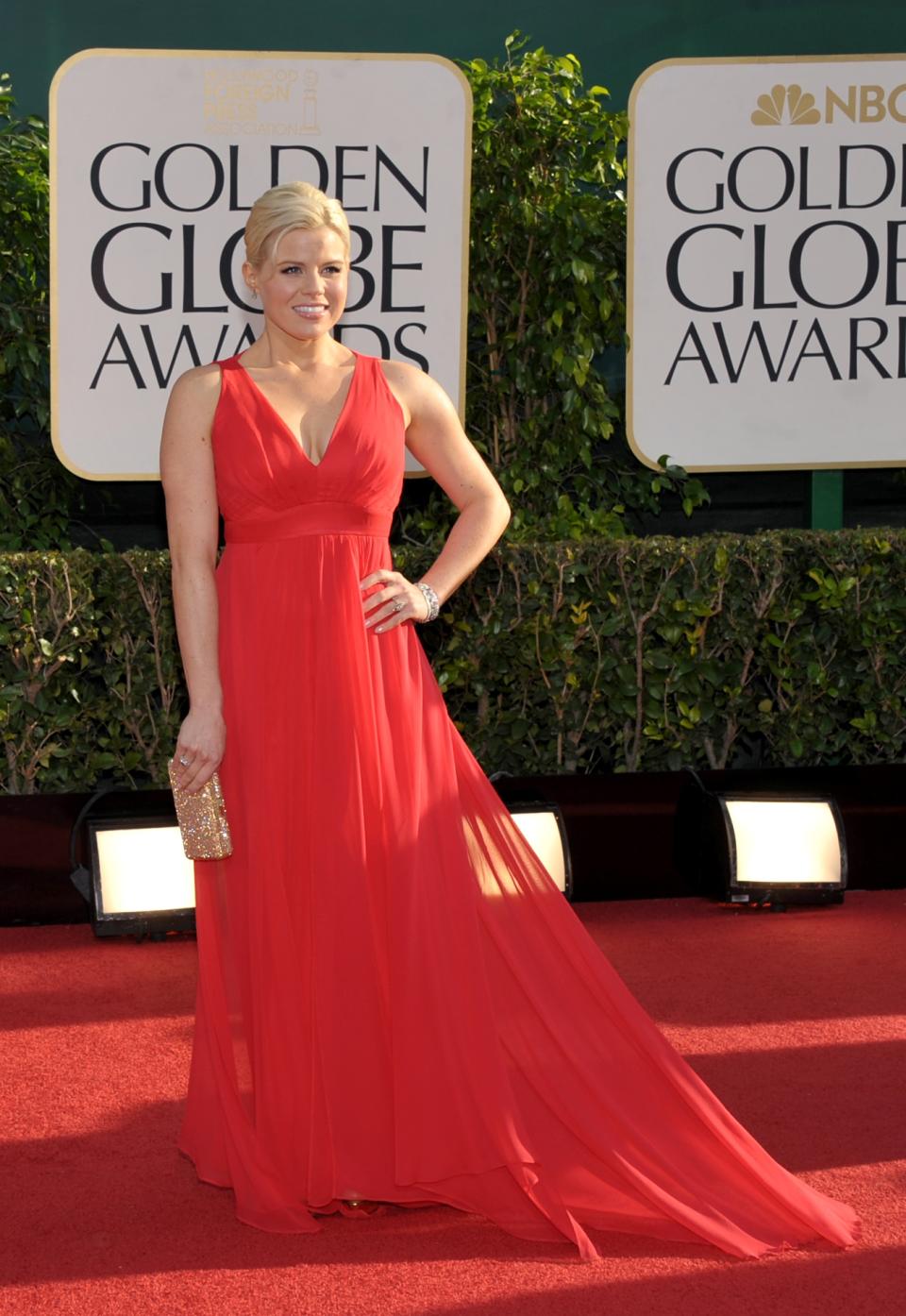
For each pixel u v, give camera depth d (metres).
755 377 5.44
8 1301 2.25
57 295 5.12
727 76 5.32
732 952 4.21
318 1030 2.53
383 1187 2.52
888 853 4.94
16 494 5.64
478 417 5.75
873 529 5.10
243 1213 2.53
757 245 5.39
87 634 4.68
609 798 4.81
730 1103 3.05
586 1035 2.60
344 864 2.53
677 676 4.91
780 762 5.10
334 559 2.58
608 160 5.47
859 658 4.98
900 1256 2.40
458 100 5.19
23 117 5.93
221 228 5.17
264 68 5.13
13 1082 3.22
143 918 4.29
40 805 4.54
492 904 2.64
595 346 5.61
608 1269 2.36
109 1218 2.55
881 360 5.44
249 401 2.55
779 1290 2.28
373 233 5.22
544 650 4.86
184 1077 3.24
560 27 6.13
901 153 5.37
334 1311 2.22
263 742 2.56
